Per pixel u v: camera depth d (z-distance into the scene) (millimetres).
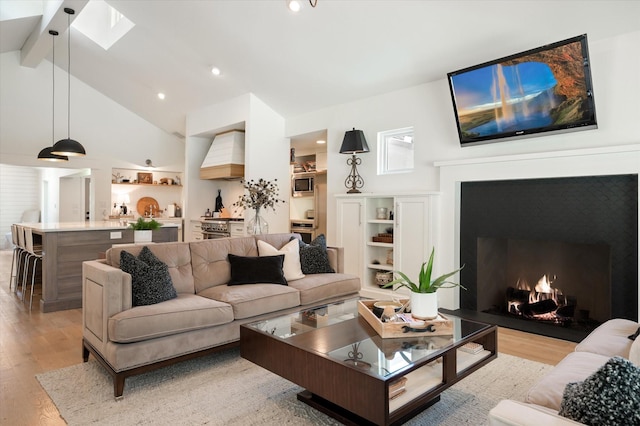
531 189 3924
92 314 2834
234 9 4453
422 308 2404
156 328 2584
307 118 6125
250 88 5922
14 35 6316
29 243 4684
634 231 3346
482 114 4000
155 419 2209
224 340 2945
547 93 3533
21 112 7227
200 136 7512
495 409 1175
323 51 4672
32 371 2832
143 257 3092
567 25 3438
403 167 5141
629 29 3299
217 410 2311
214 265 3652
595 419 1064
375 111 5230
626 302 3398
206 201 7738
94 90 7961
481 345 2535
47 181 11156
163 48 5695
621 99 3365
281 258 3828
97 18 6164
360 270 5164
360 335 2338
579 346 2158
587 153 3443
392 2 3736
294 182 7371
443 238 4465
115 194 8523
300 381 2092
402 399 1906
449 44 4020
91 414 2254
